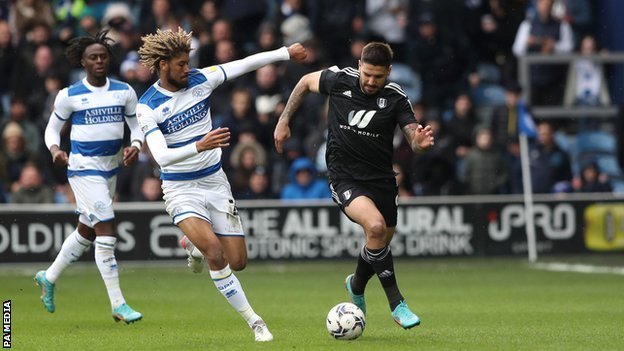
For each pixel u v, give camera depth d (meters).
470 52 69.94
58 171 61.94
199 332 32.38
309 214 59.84
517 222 61.56
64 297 44.78
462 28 70.00
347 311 28.78
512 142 64.62
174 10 69.94
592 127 73.38
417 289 47.56
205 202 29.50
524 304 40.91
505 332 31.56
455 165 63.41
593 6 76.38
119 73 64.00
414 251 60.72
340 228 60.03
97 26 66.38
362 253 29.88
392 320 35.28
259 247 59.69
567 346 28.14
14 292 46.91
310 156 62.88
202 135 29.61
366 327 33.06
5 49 65.69
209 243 28.77
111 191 35.50
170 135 29.27
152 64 28.81
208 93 29.69
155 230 58.78
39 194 58.06
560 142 71.06
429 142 27.45
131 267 58.53
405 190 62.09
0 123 62.94
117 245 58.31
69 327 34.09
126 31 65.00
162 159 27.77
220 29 65.25
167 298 44.38
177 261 59.03
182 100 29.23
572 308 39.28
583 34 75.94
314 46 65.50
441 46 69.00
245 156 60.38
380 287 48.09
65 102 34.88
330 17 68.44
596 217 62.00
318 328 33.06
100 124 34.91
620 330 32.12
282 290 47.78
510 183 64.62
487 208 61.28
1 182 60.75
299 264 61.12
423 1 69.44
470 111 64.75
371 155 29.42
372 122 29.27
